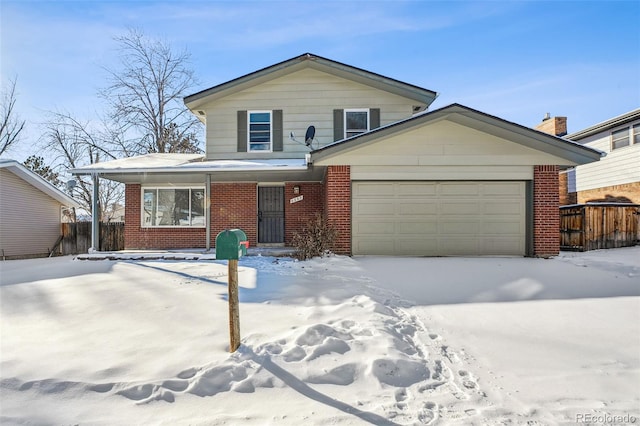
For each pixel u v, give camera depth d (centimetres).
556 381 355
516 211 1053
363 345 407
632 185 1662
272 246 1381
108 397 310
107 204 2945
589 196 1927
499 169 1041
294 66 1339
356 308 544
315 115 1373
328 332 432
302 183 1382
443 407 309
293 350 388
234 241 400
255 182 1397
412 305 593
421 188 1061
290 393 324
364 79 1337
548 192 1035
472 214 1057
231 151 1379
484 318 531
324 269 862
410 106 1367
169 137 2702
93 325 478
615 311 559
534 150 1037
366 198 1060
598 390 339
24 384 324
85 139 2620
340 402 313
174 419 286
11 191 1602
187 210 1425
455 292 670
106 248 1741
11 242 1598
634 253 1100
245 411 298
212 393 321
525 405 314
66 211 2784
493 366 386
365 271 838
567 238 1270
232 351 390
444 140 1047
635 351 420
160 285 715
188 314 521
